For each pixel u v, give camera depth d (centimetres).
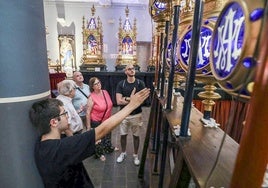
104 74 588
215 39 53
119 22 681
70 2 671
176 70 119
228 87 45
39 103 97
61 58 679
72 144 97
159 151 183
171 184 80
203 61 79
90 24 646
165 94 169
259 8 34
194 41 73
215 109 199
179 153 75
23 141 94
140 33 712
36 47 93
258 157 30
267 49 28
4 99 87
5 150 92
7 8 81
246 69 37
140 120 270
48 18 675
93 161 281
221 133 84
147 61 753
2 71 84
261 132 29
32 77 93
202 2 70
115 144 331
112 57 721
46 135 103
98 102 252
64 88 199
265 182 38
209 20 77
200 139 77
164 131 121
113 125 106
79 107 260
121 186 233
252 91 31
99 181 241
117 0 673
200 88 198
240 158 32
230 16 45
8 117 89
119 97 249
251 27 35
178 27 108
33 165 100
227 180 53
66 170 101
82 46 701
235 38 42
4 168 94
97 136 102
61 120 105
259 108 29
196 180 54
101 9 685
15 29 84
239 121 92
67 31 690
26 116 93
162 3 147
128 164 275
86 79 590
